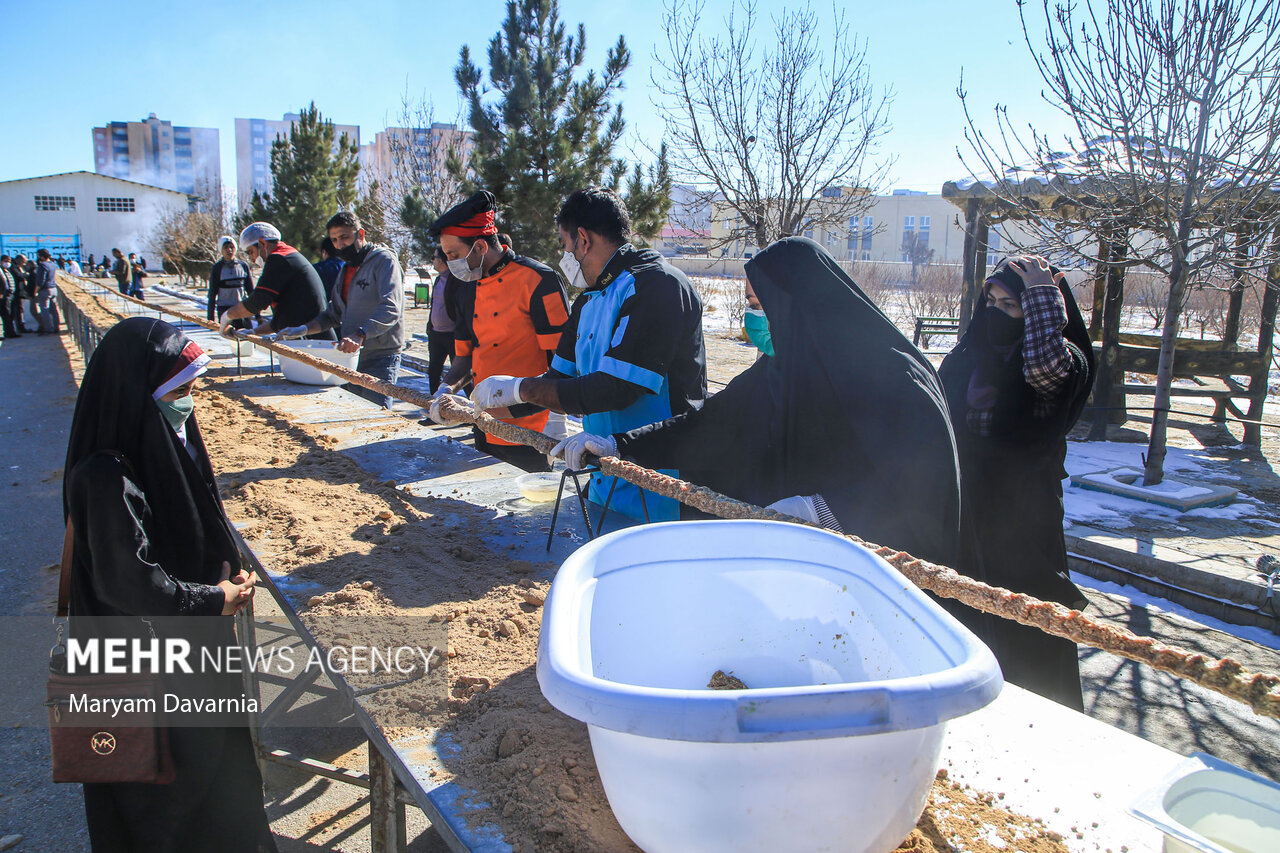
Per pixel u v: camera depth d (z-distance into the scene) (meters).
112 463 1.86
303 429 4.49
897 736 1.04
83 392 1.94
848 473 2.23
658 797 1.06
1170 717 3.54
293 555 2.61
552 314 3.98
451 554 2.62
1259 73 5.79
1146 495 6.35
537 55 13.65
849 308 2.20
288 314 6.64
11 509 6.39
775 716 0.94
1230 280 7.79
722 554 1.55
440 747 1.60
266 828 2.09
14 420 9.81
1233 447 8.57
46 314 19.19
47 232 51.12
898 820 1.09
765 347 3.13
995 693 1.00
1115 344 8.84
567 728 1.63
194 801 1.92
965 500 2.45
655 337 2.67
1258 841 1.24
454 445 4.18
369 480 3.49
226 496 3.28
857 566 1.45
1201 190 6.14
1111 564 5.13
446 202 19.94
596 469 2.54
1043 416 2.75
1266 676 1.19
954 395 2.93
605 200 2.89
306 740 3.33
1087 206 7.01
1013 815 1.40
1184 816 1.24
